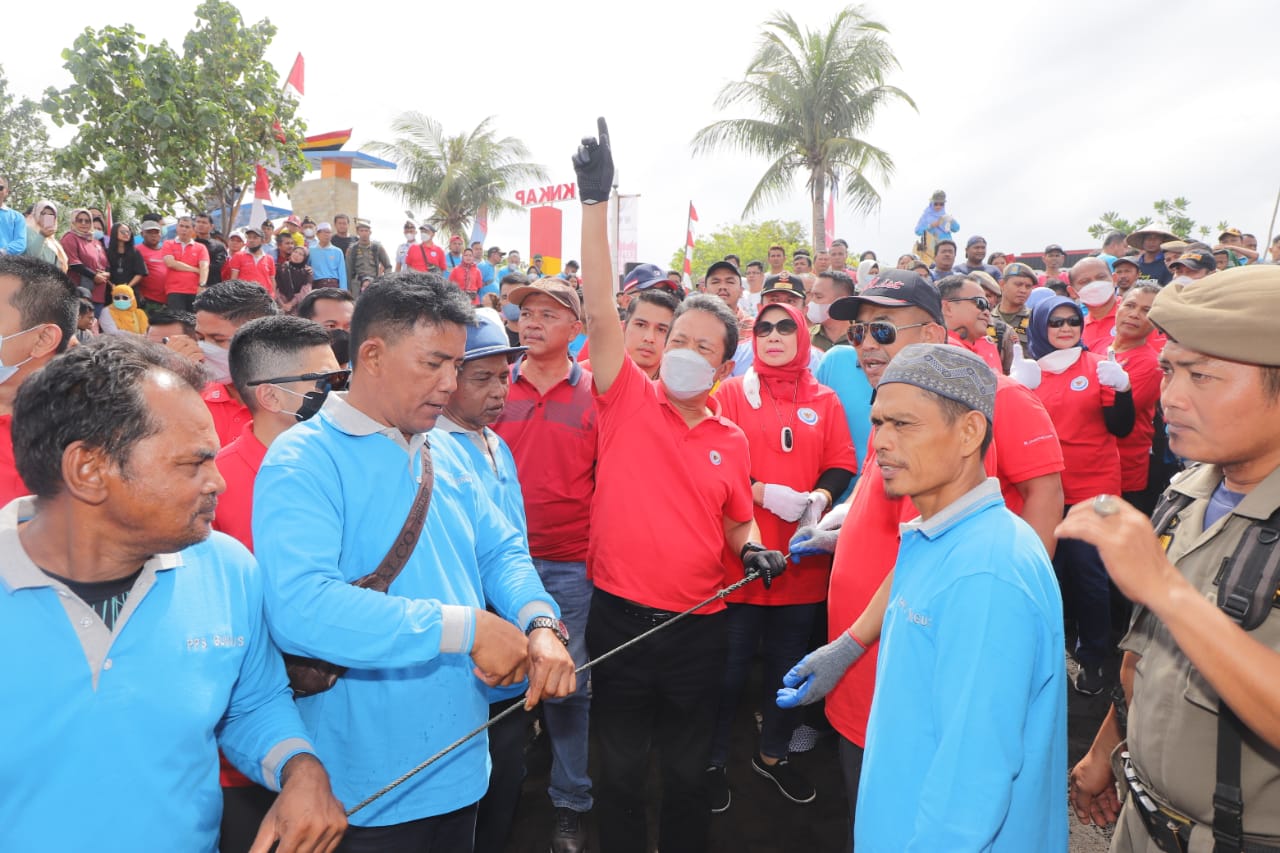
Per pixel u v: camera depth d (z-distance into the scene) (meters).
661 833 2.81
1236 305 1.42
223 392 2.88
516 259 17.75
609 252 2.59
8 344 2.22
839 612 2.54
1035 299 5.07
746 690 4.74
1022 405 2.73
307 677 1.78
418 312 1.75
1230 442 1.48
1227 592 1.46
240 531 2.29
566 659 1.86
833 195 21.89
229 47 14.53
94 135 13.88
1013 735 1.45
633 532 2.64
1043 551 1.60
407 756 1.86
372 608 1.62
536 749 4.01
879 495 2.44
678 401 2.71
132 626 1.33
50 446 1.22
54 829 1.24
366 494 1.81
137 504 1.25
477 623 1.69
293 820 1.46
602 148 2.49
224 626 1.46
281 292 12.21
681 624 2.63
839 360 4.09
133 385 1.25
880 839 1.66
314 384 2.35
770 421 3.56
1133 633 1.77
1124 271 8.67
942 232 12.82
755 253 42.38
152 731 1.31
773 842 3.29
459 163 26.69
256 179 14.97
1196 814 1.55
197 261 10.30
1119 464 4.70
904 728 1.65
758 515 3.47
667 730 2.72
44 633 1.25
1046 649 1.53
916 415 1.65
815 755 4.00
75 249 9.17
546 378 3.42
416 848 1.90
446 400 1.84
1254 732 1.35
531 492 3.36
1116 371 4.38
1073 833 3.46
